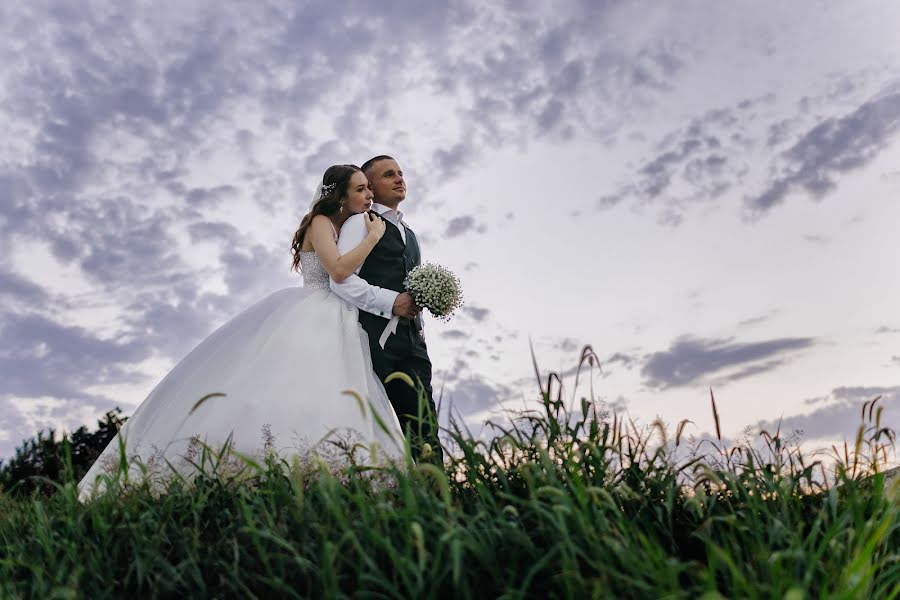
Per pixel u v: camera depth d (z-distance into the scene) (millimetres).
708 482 2549
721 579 2105
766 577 1854
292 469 2701
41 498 2822
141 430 3516
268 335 3588
